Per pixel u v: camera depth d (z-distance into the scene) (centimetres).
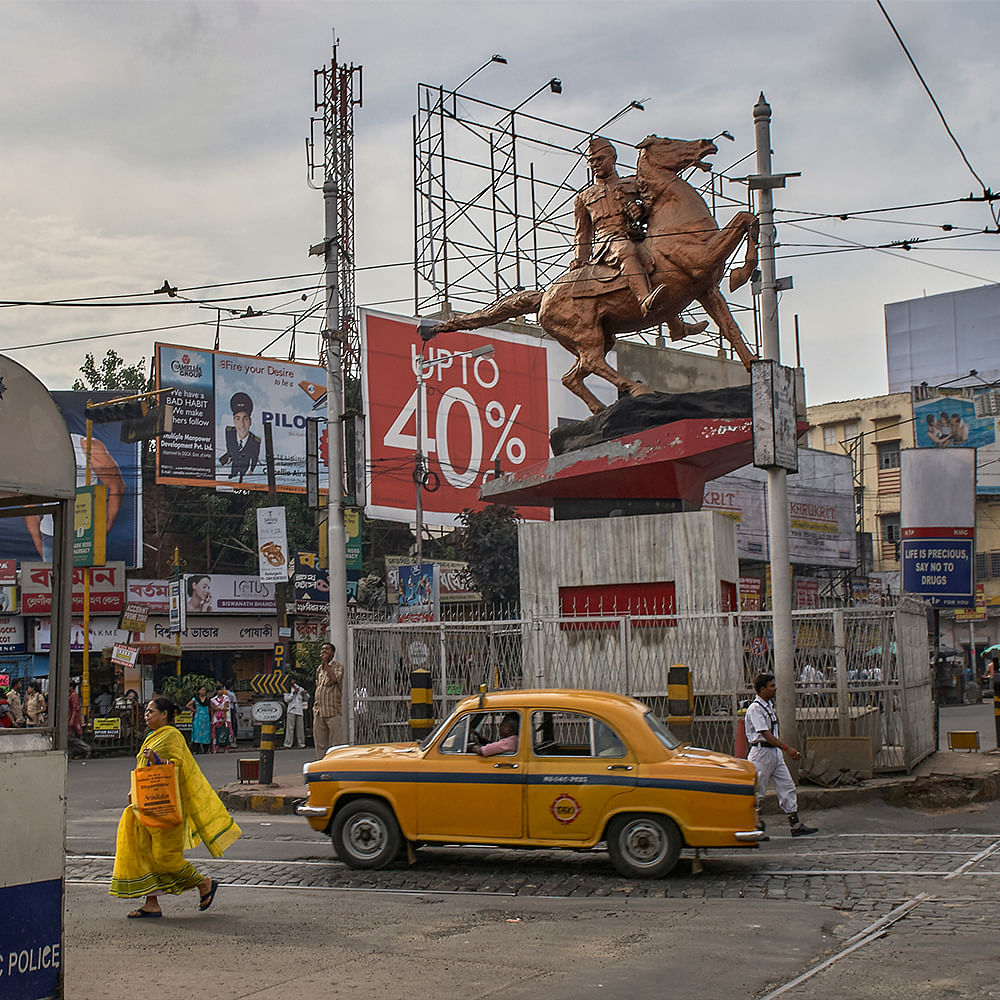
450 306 4147
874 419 5894
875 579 5434
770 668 1588
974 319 5897
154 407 3753
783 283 1580
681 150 1733
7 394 588
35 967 572
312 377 4266
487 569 3750
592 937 806
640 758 1048
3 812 562
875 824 1342
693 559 1683
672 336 1800
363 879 1060
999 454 5553
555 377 4409
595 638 1659
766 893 963
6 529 3694
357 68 4259
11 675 3409
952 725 3022
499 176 4341
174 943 796
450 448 4100
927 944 766
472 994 659
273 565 3250
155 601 3709
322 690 1764
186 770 907
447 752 1098
